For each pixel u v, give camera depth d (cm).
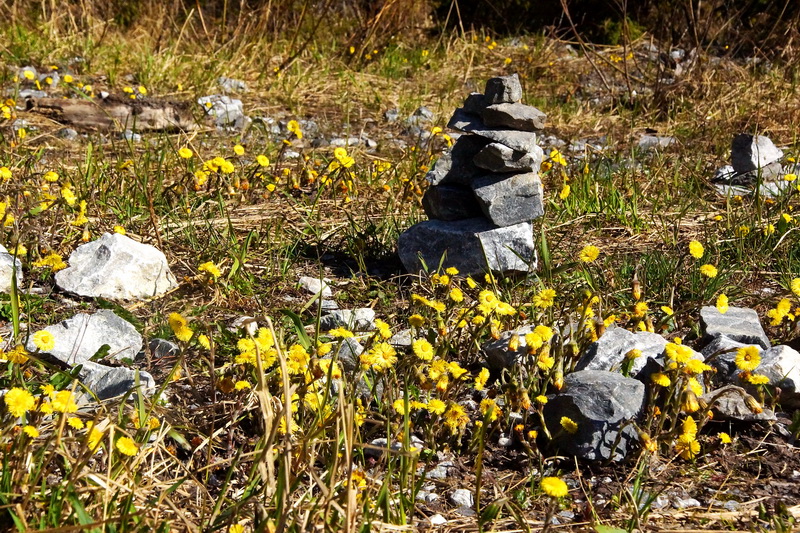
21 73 787
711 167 658
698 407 271
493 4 1162
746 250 466
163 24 992
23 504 208
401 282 423
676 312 362
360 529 222
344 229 484
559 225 507
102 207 487
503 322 362
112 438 223
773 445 292
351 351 301
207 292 395
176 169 580
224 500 248
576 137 752
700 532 238
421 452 281
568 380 296
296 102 808
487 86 408
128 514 210
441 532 244
